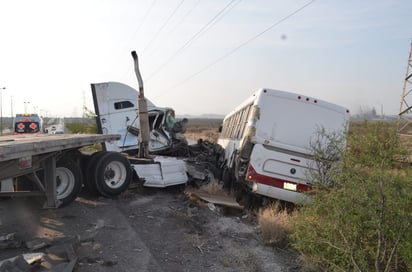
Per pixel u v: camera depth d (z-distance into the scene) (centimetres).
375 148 518
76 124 2705
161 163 1053
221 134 1764
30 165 594
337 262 518
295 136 899
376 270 456
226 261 574
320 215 545
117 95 1481
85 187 927
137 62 1165
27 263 455
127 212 820
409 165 500
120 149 1454
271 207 859
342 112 910
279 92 902
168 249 610
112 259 549
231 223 773
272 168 888
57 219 730
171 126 1491
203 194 977
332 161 621
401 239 459
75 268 497
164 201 943
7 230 645
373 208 460
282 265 580
